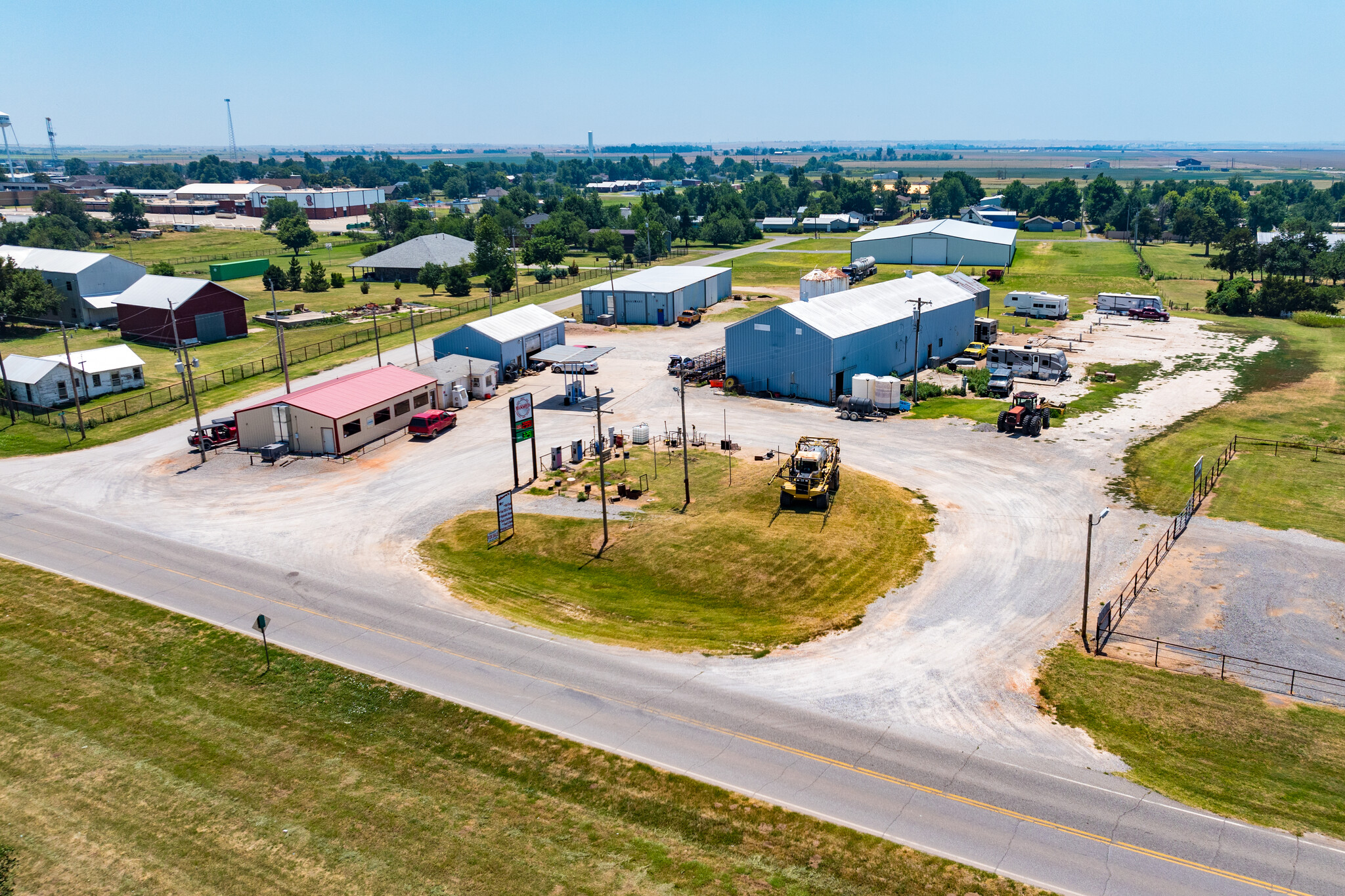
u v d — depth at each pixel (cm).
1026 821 2803
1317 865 2602
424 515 5406
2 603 4338
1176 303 12481
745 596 4359
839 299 8381
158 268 13888
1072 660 3728
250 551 4947
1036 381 8162
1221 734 3219
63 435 7069
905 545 4862
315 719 3412
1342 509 5194
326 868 2673
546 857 2694
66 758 3216
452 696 3538
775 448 6412
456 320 11738
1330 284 14050
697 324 11200
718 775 3042
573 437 6788
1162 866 2608
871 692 3538
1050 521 5131
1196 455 6128
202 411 7594
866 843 2711
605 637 4003
